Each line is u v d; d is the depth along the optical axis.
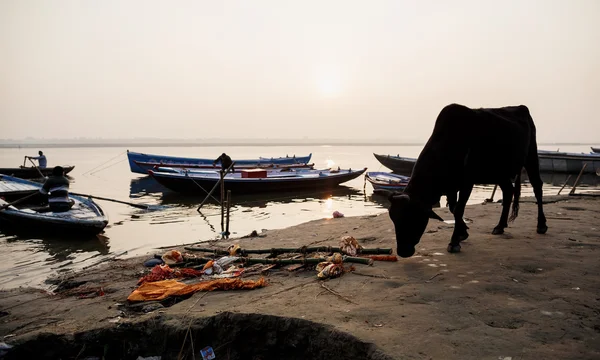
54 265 9.64
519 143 6.69
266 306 4.65
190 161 33.62
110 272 7.20
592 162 34.25
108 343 4.70
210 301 5.12
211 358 4.45
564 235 7.27
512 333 3.71
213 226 14.73
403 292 4.83
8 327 4.97
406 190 5.97
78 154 90.38
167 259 7.22
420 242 7.21
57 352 4.62
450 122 6.00
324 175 25.27
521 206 10.93
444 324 3.94
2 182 20.56
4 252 10.84
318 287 5.28
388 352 3.46
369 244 7.66
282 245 8.09
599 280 4.97
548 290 4.70
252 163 34.09
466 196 6.27
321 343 4.01
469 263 5.82
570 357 3.28
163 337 4.57
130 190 25.89
